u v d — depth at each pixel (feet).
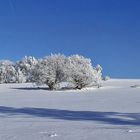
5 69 353.92
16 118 60.49
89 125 49.96
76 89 184.96
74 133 42.06
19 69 354.54
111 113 66.08
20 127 48.65
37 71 189.06
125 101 98.12
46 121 55.42
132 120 55.72
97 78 195.11
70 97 121.39
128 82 304.30
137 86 207.31
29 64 356.79
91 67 191.72
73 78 184.96
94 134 41.16
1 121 56.24
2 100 110.22
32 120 57.06
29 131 44.42
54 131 43.93
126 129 45.24
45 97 123.44
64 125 50.16
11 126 49.88
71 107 80.89
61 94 143.02
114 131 43.45
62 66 185.88
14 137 39.73
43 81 185.57
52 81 184.75
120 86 217.15
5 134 42.24
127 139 37.68
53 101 102.32
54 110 74.13
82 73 184.96
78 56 193.26
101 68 202.80
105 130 44.39
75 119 57.77
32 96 130.62
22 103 96.12
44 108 79.20
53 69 185.98
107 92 152.46
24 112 70.90
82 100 104.78
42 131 44.19
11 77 352.08
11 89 192.65
